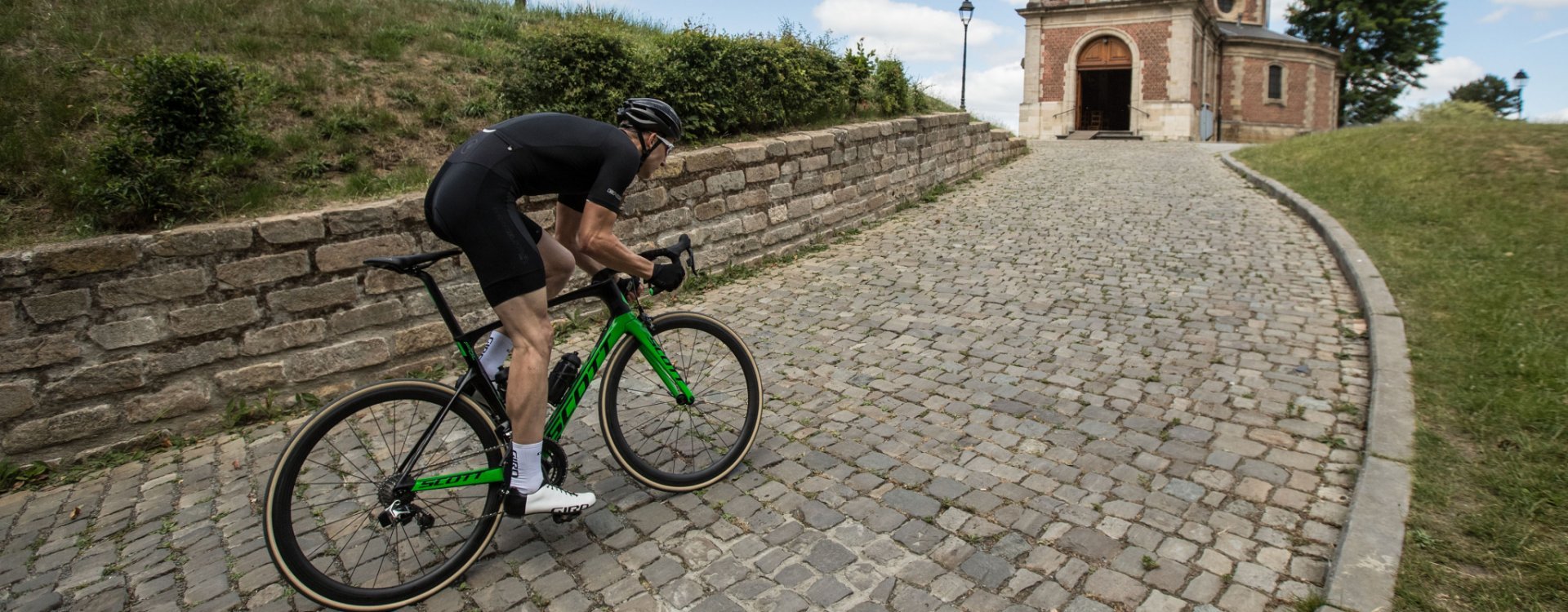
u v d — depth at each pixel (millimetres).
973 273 6594
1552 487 2820
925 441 3666
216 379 4312
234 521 3334
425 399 2742
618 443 3127
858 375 4531
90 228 4293
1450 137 10125
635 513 3133
